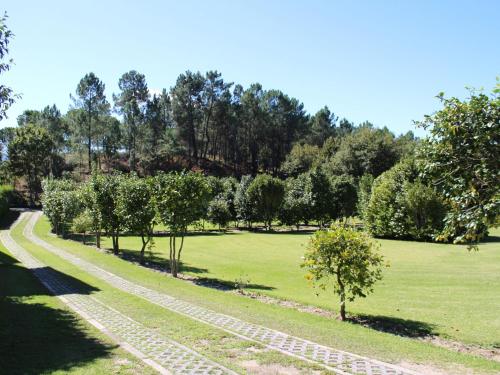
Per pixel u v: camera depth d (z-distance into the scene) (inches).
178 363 299.9
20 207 3255.4
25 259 1047.0
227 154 4416.8
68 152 4062.5
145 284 705.0
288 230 2456.9
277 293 715.4
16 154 3366.1
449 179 358.0
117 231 1255.5
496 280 854.5
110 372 277.0
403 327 518.0
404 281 842.2
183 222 872.3
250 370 287.9
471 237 341.1
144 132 3604.8
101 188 1236.5
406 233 1815.9
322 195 2482.8
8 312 457.1
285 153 4394.7
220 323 438.9
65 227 1790.1
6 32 497.0
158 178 886.4
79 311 474.6
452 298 689.0
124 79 3747.5
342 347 363.3
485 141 336.8
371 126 4626.0
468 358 346.9
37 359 303.1
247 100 3991.1
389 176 1983.3
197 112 3890.3
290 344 363.3
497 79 338.0
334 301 665.6
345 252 533.0
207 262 1129.4
